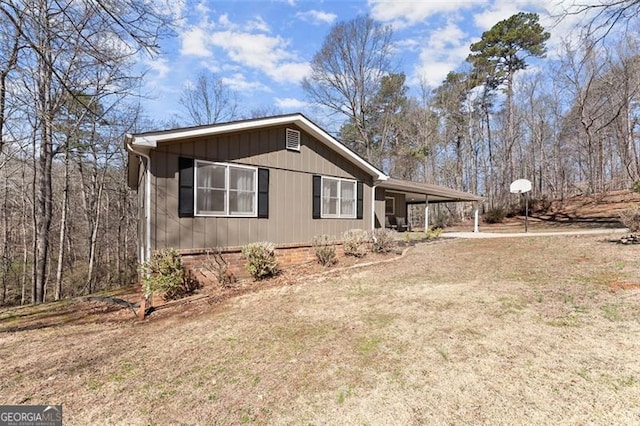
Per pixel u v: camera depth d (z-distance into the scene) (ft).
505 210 81.05
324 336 12.52
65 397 9.17
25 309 21.65
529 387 8.20
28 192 46.93
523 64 85.51
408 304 15.69
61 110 34.71
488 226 75.25
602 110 61.62
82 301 22.81
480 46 87.66
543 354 9.78
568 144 84.28
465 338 11.34
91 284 47.70
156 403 8.68
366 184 35.35
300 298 18.21
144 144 19.57
